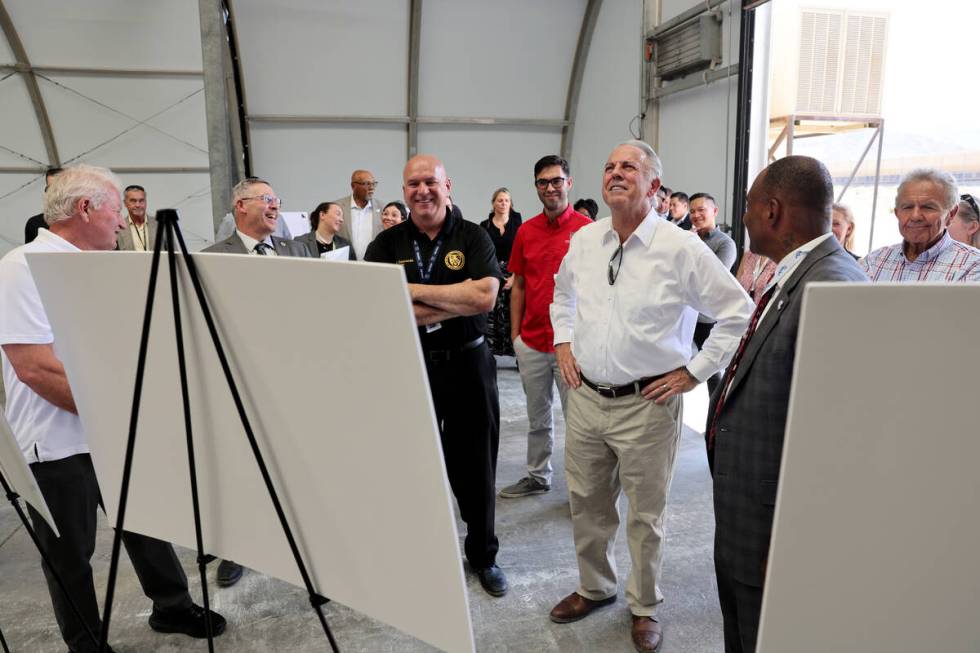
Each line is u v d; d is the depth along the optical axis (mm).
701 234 3596
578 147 8023
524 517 2596
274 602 2082
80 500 1641
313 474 716
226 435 774
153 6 5520
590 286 1722
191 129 6133
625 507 2678
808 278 1088
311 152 7520
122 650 1859
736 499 1197
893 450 542
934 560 585
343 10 6840
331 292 607
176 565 1895
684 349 1662
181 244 708
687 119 5551
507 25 7285
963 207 2150
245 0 6562
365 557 713
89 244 1552
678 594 2066
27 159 6023
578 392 1804
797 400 520
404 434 618
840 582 584
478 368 1970
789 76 5211
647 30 5961
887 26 5195
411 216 1888
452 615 662
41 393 1470
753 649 1205
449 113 7695
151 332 783
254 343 697
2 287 1412
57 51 5605
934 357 519
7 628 1975
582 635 1875
